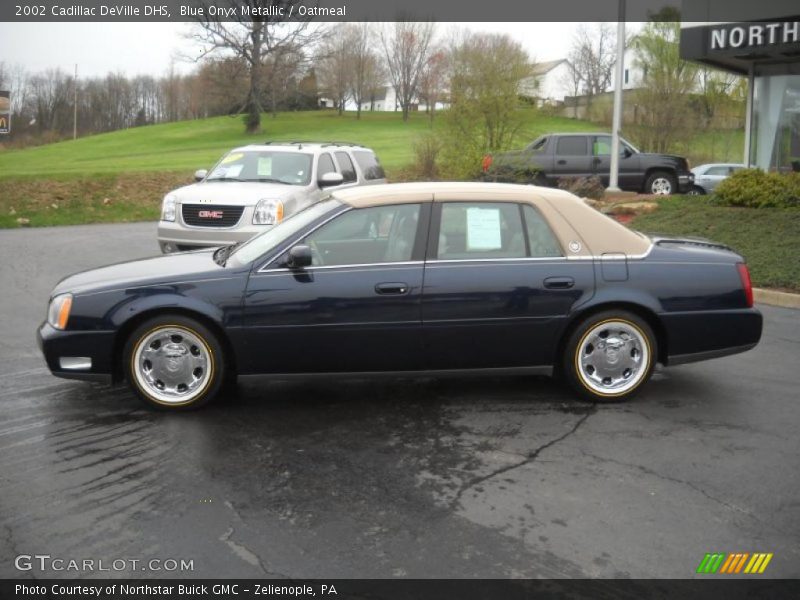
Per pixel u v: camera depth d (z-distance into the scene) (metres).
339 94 77.25
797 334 8.22
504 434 5.34
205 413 5.77
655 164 19.95
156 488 4.48
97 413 5.77
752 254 11.32
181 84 81.88
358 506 4.25
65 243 15.66
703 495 4.39
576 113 57.94
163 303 5.63
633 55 38.88
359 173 13.55
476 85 21.02
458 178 21.28
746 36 16.55
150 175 24.83
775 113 18.50
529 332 5.79
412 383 6.51
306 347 5.70
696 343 5.96
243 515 4.15
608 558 3.72
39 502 4.30
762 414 5.74
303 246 5.56
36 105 75.62
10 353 7.51
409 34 70.25
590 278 5.81
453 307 5.70
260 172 12.13
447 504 4.28
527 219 5.88
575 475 4.66
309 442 5.20
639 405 5.94
